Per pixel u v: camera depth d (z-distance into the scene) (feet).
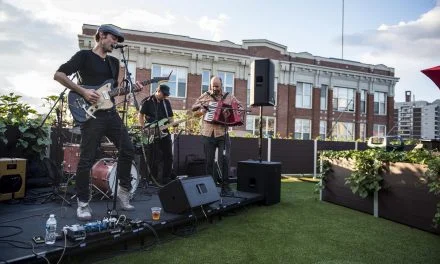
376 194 14.92
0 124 15.93
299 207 16.47
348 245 10.68
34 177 17.04
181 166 24.47
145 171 18.30
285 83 67.51
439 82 15.80
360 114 74.23
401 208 13.65
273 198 17.03
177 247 10.02
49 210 11.86
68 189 15.02
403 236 11.82
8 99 17.43
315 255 9.69
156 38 58.23
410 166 13.37
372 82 75.36
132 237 9.45
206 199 12.21
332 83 71.72
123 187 11.72
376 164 14.76
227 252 9.70
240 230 12.05
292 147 33.06
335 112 72.02
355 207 16.16
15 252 7.32
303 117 69.00
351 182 15.76
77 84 10.64
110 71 11.34
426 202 12.59
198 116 16.80
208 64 61.62
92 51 11.04
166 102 19.16
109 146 15.92
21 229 9.24
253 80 17.81
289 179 29.48
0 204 12.95
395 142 35.35
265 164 16.69
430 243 11.07
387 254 9.93
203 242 10.57
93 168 13.56
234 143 30.37
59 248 7.62
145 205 13.03
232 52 63.72
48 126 17.67
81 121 10.46
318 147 34.30
